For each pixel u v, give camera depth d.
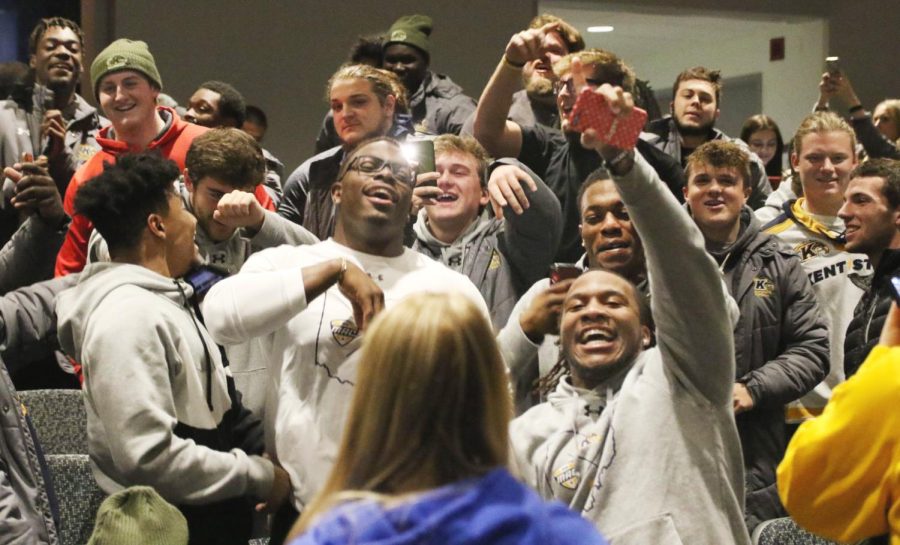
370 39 4.80
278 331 2.52
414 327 1.44
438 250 3.39
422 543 1.35
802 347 3.31
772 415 3.27
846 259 3.81
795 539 2.72
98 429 2.61
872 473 2.03
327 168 3.61
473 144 3.45
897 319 2.12
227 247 3.18
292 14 6.39
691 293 2.33
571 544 1.39
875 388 2.02
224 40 6.26
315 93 6.46
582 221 2.88
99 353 2.49
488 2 6.81
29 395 3.33
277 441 2.48
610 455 2.41
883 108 5.87
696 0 7.51
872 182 3.44
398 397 1.43
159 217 2.67
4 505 2.46
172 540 2.27
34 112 4.47
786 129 8.18
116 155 3.83
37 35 4.60
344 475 1.44
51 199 3.57
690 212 3.48
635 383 2.47
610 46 9.26
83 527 2.90
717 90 4.61
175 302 2.63
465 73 6.79
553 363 2.72
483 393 1.44
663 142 4.62
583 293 2.52
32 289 3.23
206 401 2.60
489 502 1.39
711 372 2.40
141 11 6.09
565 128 3.28
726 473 2.44
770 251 3.40
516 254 3.23
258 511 2.60
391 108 3.57
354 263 2.50
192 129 3.94
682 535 2.36
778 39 8.20
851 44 7.85
